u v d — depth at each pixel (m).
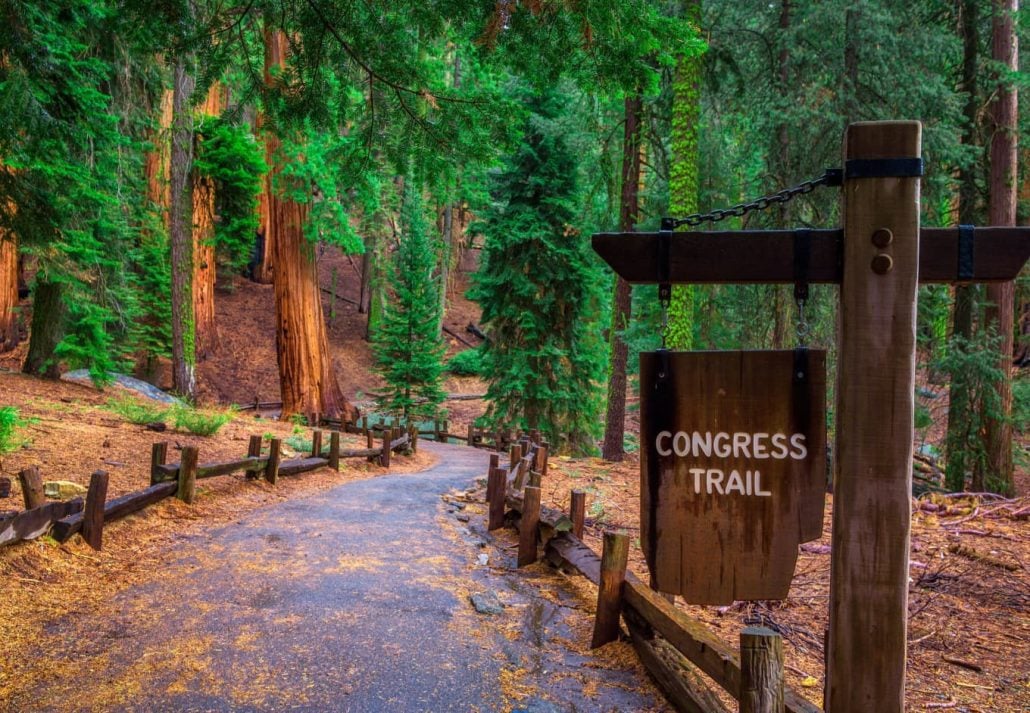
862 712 2.41
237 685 3.52
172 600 4.71
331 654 3.95
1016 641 5.14
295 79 5.42
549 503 9.56
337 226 19.91
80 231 13.05
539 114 17.39
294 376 21.09
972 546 8.07
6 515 4.77
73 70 8.39
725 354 2.67
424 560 6.10
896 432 2.38
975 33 14.19
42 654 3.78
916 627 5.43
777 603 5.86
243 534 6.62
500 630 4.53
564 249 17.95
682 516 2.70
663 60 4.79
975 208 14.67
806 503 2.62
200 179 20.70
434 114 5.37
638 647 4.09
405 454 16.31
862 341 2.39
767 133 13.23
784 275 2.53
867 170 2.38
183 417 12.33
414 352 24.97
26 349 23.33
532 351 18.61
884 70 11.58
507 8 4.27
